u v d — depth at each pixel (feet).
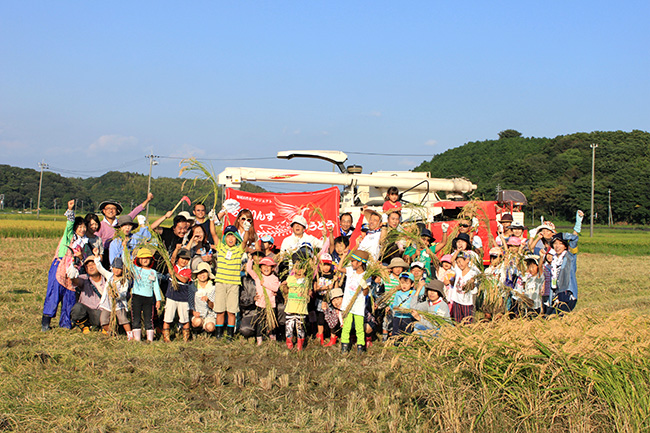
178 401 20.57
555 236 31.76
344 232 35.37
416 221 35.27
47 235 151.94
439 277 30.68
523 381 19.04
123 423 18.34
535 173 342.64
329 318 29.91
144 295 28.89
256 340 30.27
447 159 466.70
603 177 341.62
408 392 21.58
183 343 29.32
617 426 16.98
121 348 27.53
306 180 49.29
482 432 17.39
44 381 22.08
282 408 20.25
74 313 30.66
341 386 22.80
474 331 21.16
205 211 33.55
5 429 17.54
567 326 21.80
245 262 31.22
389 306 29.45
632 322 22.20
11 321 33.27
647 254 124.16
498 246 35.73
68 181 481.46
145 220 32.35
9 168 477.77
